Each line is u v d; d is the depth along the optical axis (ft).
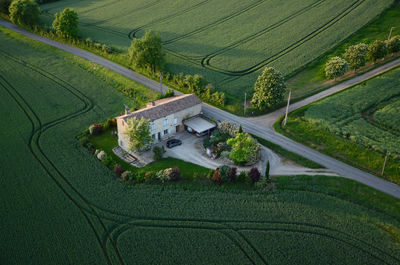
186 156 228.84
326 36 391.65
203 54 379.14
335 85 305.53
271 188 198.90
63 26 404.57
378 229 169.07
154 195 194.70
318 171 209.87
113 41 416.67
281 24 433.07
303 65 342.03
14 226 174.50
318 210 181.78
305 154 224.53
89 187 201.16
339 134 235.40
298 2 488.44
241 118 269.03
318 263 152.46
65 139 245.24
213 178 201.57
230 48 389.39
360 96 280.31
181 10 510.17
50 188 199.82
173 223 176.04
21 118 270.67
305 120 256.32
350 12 436.76
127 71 349.82
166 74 333.01
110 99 301.63
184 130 260.21
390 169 203.00
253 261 155.33
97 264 155.84
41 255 159.53
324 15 439.63
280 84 263.08
